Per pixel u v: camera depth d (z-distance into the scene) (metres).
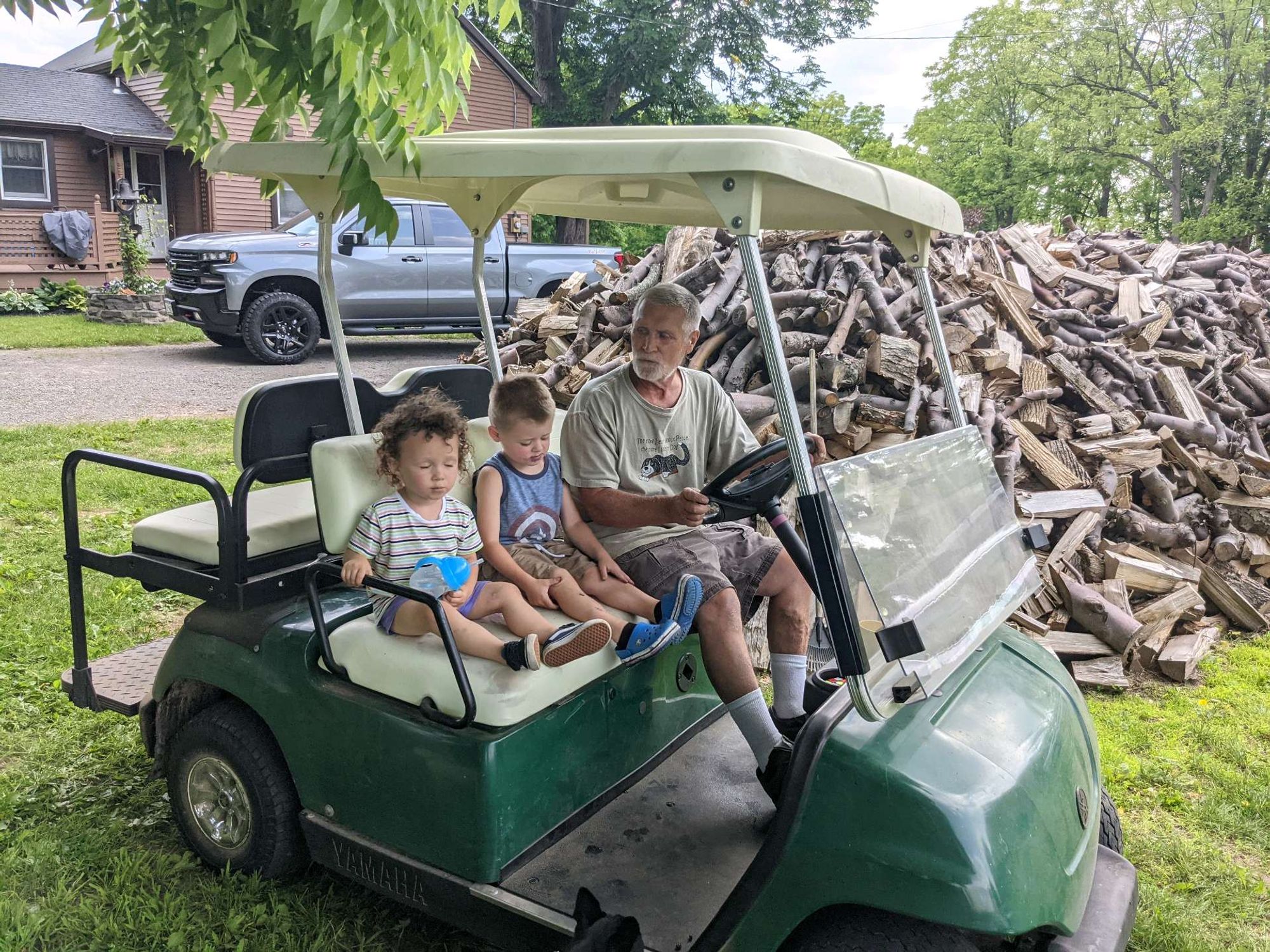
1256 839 3.13
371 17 2.14
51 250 17.06
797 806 1.86
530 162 2.05
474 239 3.08
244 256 10.82
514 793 2.14
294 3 2.27
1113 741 3.73
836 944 1.81
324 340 14.11
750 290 1.84
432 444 2.36
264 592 2.56
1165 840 3.08
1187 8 31.72
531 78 26.66
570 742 2.29
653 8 23.45
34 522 5.71
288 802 2.50
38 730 3.45
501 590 2.41
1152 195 35.84
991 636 2.46
